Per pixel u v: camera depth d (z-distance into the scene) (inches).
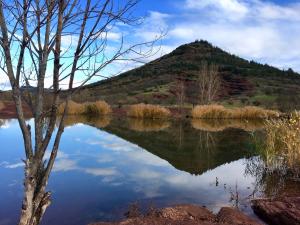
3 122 790.5
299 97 1818.4
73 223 214.7
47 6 107.3
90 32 111.9
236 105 1886.1
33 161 111.8
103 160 401.7
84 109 1143.6
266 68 3250.5
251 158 428.1
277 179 331.0
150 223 200.4
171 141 567.2
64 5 108.5
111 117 1053.8
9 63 107.3
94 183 302.4
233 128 788.0
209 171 361.7
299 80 2930.6
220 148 502.9
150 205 250.5
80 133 637.3
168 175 342.0
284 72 3132.4
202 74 1738.4
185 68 2689.5
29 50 112.0
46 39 110.4
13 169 340.5
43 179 116.3
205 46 3627.0
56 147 117.4
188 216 221.1
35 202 114.3
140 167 372.8
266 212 233.1
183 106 1494.8
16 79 108.4
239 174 351.3
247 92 2317.9
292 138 355.3
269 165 357.4
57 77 111.9
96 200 257.4
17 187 280.8
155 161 404.2
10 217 218.4
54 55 111.0
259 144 421.1
